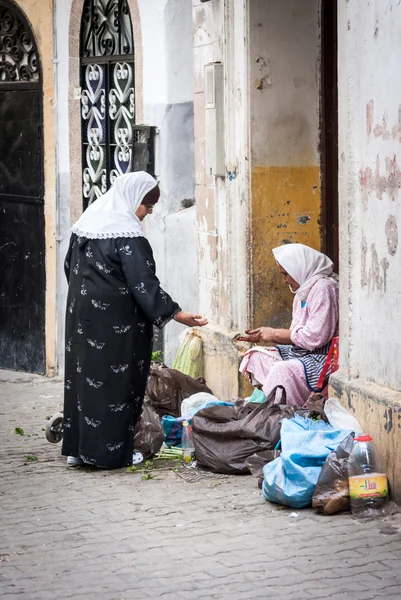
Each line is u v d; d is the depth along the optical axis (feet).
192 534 20.49
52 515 22.08
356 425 22.82
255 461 24.26
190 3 34.83
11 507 22.77
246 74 28.84
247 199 29.27
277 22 28.81
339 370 24.35
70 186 38.91
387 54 21.74
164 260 35.37
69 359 25.99
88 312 25.44
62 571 18.79
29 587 18.07
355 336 23.59
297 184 29.55
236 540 20.04
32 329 40.96
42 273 40.27
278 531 20.48
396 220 21.57
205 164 31.68
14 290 41.42
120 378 25.53
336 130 29.53
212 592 17.54
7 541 20.49
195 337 32.30
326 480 21.49
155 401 28.63
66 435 26.11
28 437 29.99
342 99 23.62
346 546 19.53
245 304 29.73
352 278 23.58
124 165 37.14
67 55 38.29
